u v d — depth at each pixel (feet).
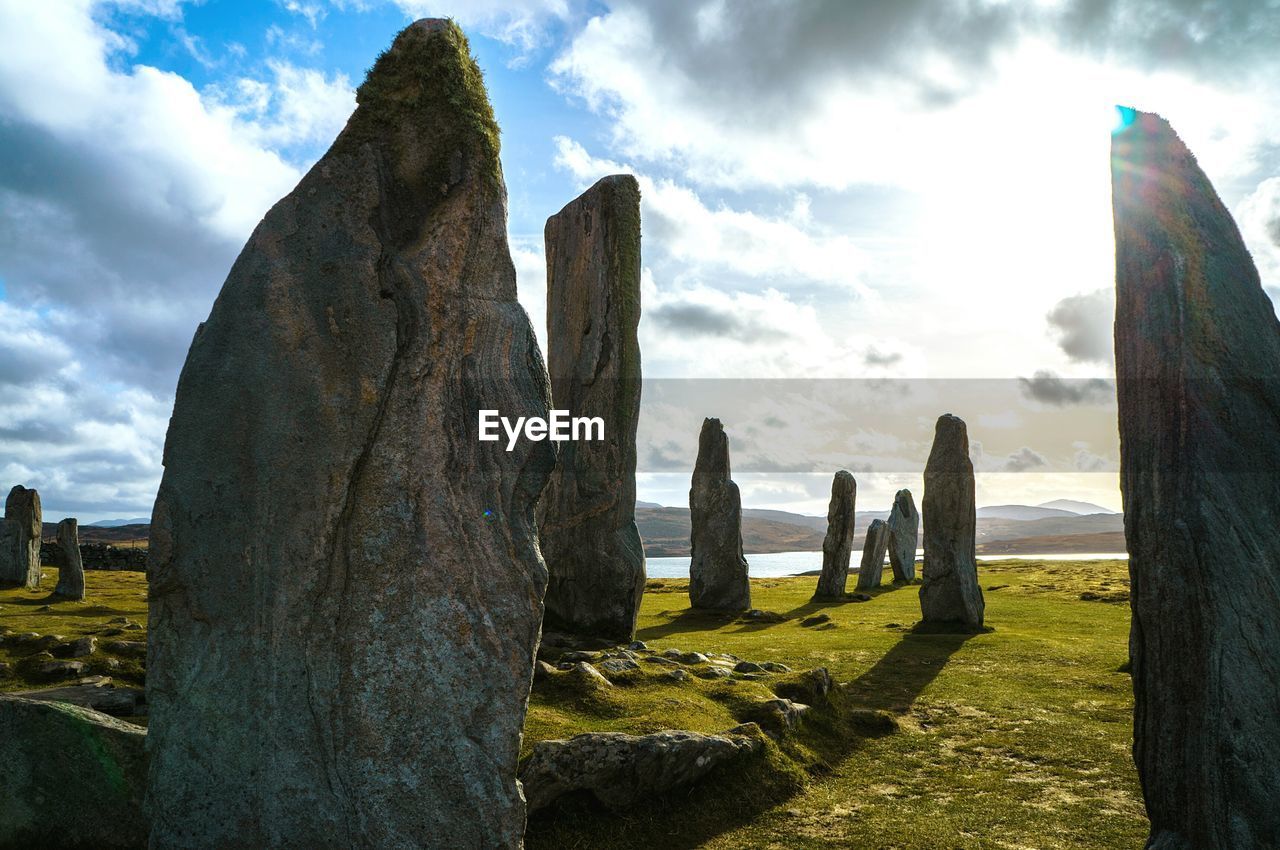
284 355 20.13
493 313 20.57
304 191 20.80
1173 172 21.06
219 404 20.12
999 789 30.17
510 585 19.54
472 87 21.20
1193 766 19.13
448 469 19.75
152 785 19.29
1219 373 19.81
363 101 21.13
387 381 19.83
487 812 18.60
